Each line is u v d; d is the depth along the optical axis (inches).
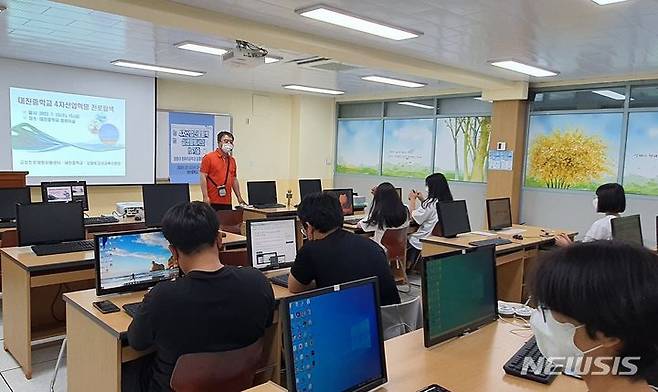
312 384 50.8
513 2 128.0
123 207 205.3
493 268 84.3
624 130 235.1
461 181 303.0
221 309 69.2
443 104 312.3
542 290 34.9
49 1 136.0
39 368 124.1
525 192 271.1
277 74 269.1
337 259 92.5
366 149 358.0
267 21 152.8
